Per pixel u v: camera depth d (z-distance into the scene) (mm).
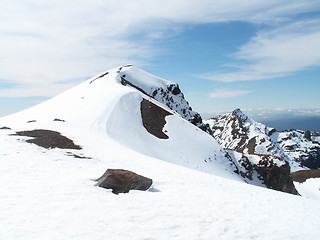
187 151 55219
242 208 13898
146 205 12484
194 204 13422
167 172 19062
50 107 66875
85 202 11781
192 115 122562
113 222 10227
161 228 10297
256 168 69562
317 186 85438
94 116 46156
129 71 112188
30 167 15961
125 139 41938
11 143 21094
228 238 10344
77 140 26094
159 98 110312
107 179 14359
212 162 57375
